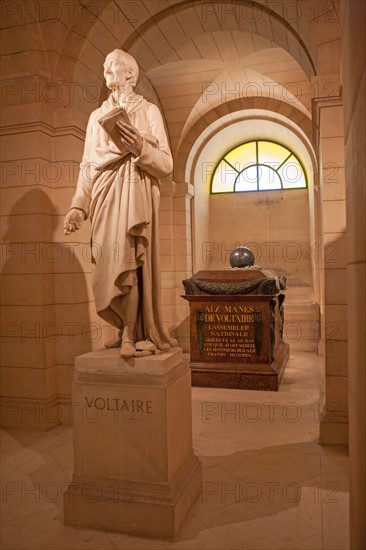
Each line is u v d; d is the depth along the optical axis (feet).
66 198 15.52
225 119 28.12
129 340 9.39
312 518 9.25
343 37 3.49
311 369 22.57
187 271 28.55
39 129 14.96
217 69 23.25
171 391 9.01
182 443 9.78
